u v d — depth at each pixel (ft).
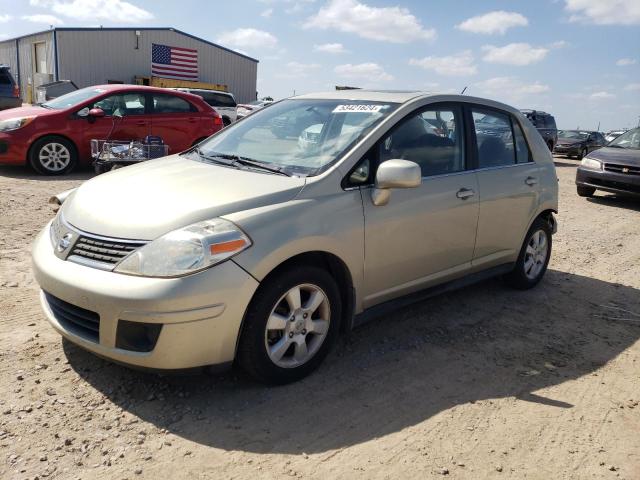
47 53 110.42
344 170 11.79
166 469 8.63
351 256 11.69
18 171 33.78
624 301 17.99
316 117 13.88
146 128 35.14
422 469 9.05
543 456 9.64
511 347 13.87
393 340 13.76
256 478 8.55
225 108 77.51
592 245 25.52
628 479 9.19
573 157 92.02
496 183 15.44
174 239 9.63
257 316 10.26
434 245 13.73
